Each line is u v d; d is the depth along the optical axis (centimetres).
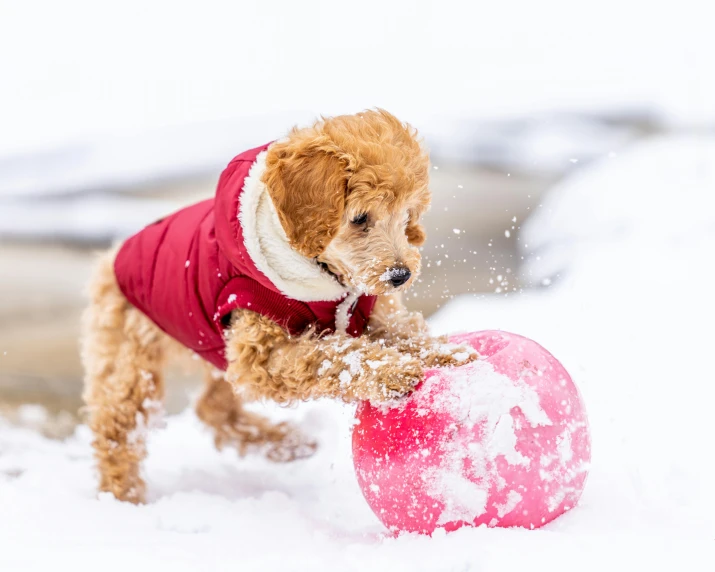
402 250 519
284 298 514
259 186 511
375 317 570
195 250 562
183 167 1919
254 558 434
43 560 434
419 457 425
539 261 1191
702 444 581
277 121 2159
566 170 1689
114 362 623
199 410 726
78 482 648
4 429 806
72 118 2294
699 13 2425
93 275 651
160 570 414
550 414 427
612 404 666
